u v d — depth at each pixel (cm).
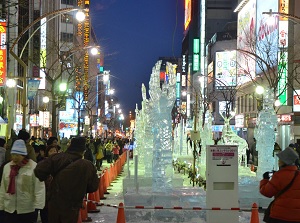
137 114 3120
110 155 4253
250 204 1571
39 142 2367
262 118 1789
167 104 1491
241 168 2327
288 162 752
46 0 6481
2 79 2919
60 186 768
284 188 746
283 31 5078
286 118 4519
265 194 760
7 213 827
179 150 3750
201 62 11369
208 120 2961
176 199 1394
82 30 9888
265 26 5809
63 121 6347
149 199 1400
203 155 2644
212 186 1170
